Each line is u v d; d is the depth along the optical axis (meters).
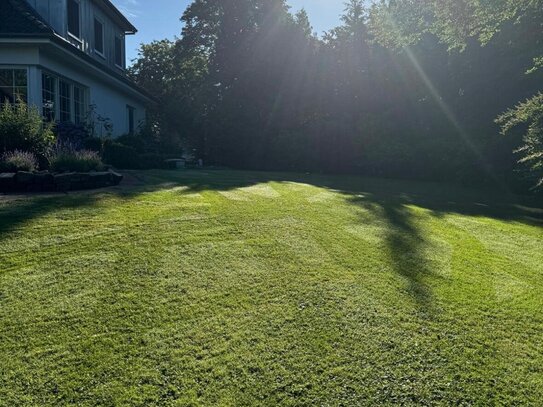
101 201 4.98
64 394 1.93
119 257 3.38
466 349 2.44
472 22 9.49
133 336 2.38
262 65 17.22
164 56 24.67
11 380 1.99
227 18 18.92
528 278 3.59
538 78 11.09
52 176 5.50
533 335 2.64
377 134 14.59
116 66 14.40
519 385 2.16
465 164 11.70
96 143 9.20
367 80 15.44
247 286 3.06
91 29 12.25
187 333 2.44
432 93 13.79
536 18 9.34
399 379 2.15
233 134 17.06
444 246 4.31
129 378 2.05
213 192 6.30
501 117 8.56
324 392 2.03
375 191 8.57
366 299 2.96
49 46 8.74
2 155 6.14
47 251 3.37
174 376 2.09
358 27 15.71
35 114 7.05
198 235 4.03
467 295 3.14
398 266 3.61
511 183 10.78
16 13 8.98
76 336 2.35
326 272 3.38
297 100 16.94
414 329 2.61
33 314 2.53
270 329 2.53
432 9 10.52
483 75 12.44
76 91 10.91
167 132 20.48
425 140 13.82
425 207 6.66
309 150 15.35
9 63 8.72
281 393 2.01
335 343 2.42
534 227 5.69
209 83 19.58
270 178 9.38
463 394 2.07
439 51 13.17
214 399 1.95
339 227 4.70
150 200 5.27
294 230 4.43
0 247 3.35
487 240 4.74
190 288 2.97
